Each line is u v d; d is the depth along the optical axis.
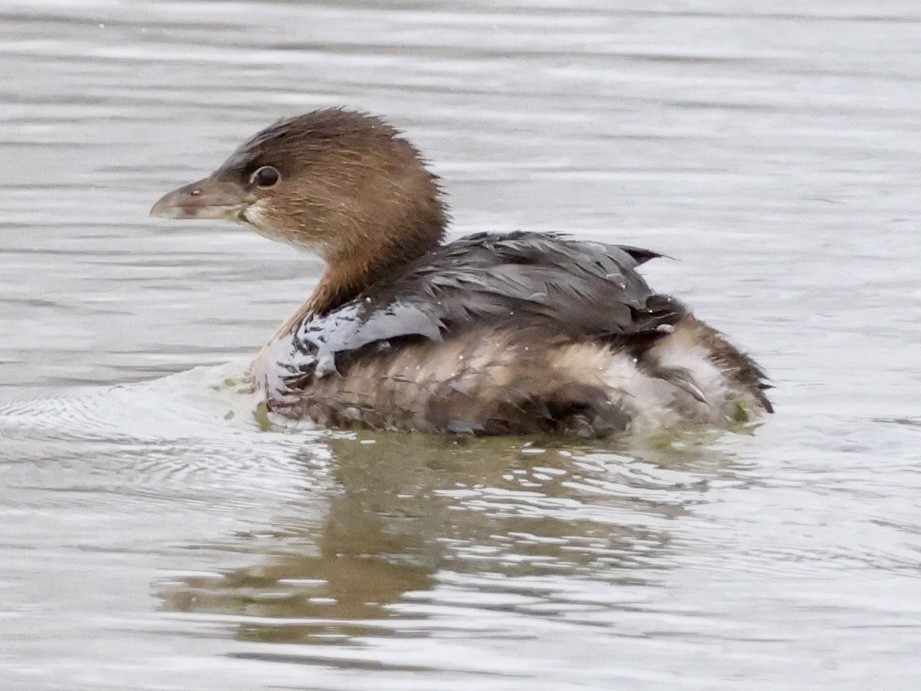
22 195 18.83
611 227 18.12
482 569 10.45
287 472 12.16
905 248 17.70
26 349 14.83
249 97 22.16
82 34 24.52
